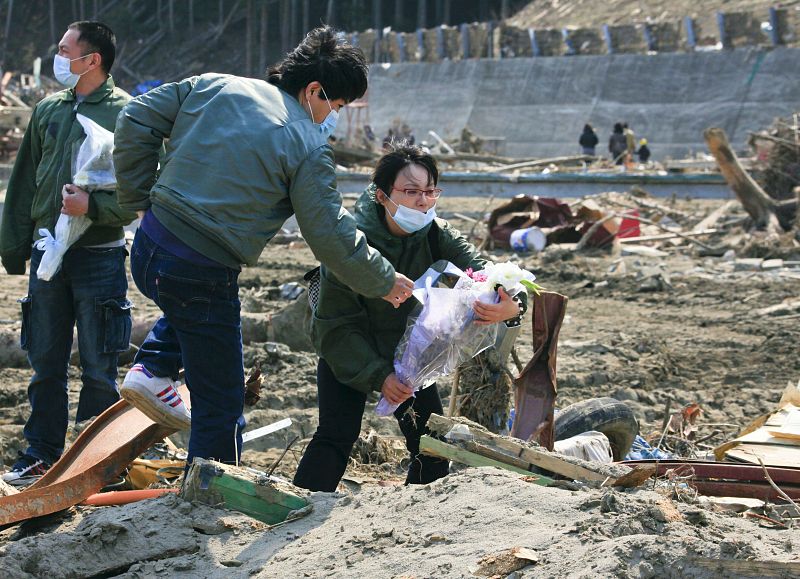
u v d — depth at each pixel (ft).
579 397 32.68
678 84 165.68
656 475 14.90
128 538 13.39
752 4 185.16
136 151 14.94
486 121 179.01
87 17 303.27
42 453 20.67
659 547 11.15
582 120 170.30
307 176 14.39
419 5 247.70
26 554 12.87
